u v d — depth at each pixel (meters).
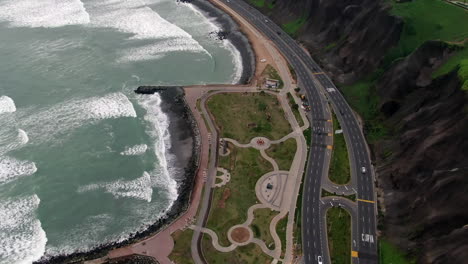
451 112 98.56
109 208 99.31
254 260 86.94
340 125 124.38
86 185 104.50
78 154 112.75
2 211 96.12
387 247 88.94
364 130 121.94
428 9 136.50
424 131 102.50
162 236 91.56
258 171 108.50
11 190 101.44
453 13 133.25
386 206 98.06
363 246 89.56
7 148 112.19
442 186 86.75
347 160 111.88
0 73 143.00
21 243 90.00
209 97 135.62
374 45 138.62
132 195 102.56
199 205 99.19
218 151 114.50
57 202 99.88
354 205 99.06
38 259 86.81
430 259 80.81
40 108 127.62
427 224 86.38
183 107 130.88
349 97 135.38
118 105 131.38
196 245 89.50
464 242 76.75
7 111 125.00
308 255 88.00
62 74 145.25
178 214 97.25
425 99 112.00
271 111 130.00
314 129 122.88
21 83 138.50
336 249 89.12
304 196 101.44
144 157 113.56
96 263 85.12
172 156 114.56
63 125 121.69
